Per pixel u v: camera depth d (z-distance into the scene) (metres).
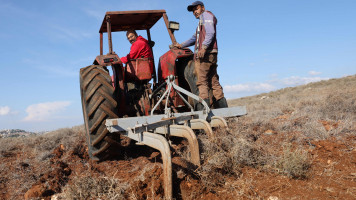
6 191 3.06
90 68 3.63
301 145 3.46
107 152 3.54
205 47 3.77
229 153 2.66
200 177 2.33
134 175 2.93
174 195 2.16
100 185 2.44
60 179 3.10
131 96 4.14
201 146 2.79
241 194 2.20
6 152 4.73
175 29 4.26
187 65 4.17
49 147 4.66
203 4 4.20
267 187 2.34
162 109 4.14
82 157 4.03
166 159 2.03
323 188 2.28
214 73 4.16
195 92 4.07
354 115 5.45
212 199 2.14
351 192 2.17
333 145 3.23
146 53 4.09
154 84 4.57
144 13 4.33
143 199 2.17
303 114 5.80
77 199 2.35
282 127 4.55
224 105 4.16
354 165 2.71
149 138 2.38
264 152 2.98
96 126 3.33
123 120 2.91
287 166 2.56
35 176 3.32
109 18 4.11
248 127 4.36
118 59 3.66
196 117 3.20
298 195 2.19
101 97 3.37
